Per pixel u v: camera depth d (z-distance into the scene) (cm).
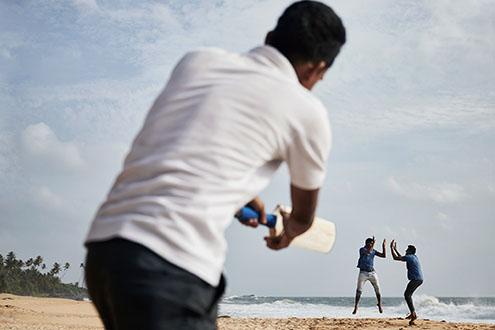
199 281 208
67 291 10500
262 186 229
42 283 10525
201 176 215
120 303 203
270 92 228
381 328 1574
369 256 1902
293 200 250
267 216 271
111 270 206
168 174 215
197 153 217
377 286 1911
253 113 224
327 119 236
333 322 1792
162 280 203
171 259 205
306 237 292
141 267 203
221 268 215
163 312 202
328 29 246
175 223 208
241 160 221
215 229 213
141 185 215
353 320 1881
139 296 201
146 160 220
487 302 7850
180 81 233
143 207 211
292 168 237
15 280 10312
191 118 223
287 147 230
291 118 227
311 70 249
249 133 222
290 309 4406
